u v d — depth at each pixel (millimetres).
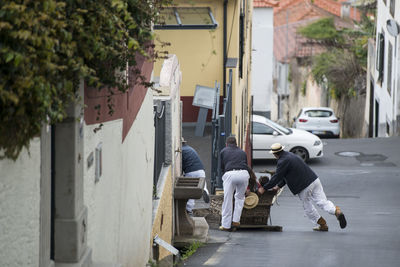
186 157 24188
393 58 62812
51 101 6465
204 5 35750
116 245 11180
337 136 63281
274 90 106938
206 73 36969
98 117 9414
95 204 9516
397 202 31703
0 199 6285
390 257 18000
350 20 97062
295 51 101938
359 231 23094
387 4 66562
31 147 7094
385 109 66250
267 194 23047
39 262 7586
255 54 81438
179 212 20547
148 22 10438
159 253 16547
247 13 52969
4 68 5836
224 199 22859
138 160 13719
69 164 8195
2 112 5965
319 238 21250
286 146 46344
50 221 8094
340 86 86500
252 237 21531
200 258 17969
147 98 15195
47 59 6215
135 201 13305
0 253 6332
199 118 35750
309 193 22938
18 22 5750
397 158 48625
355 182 38219
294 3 101875
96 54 8000
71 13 7238
